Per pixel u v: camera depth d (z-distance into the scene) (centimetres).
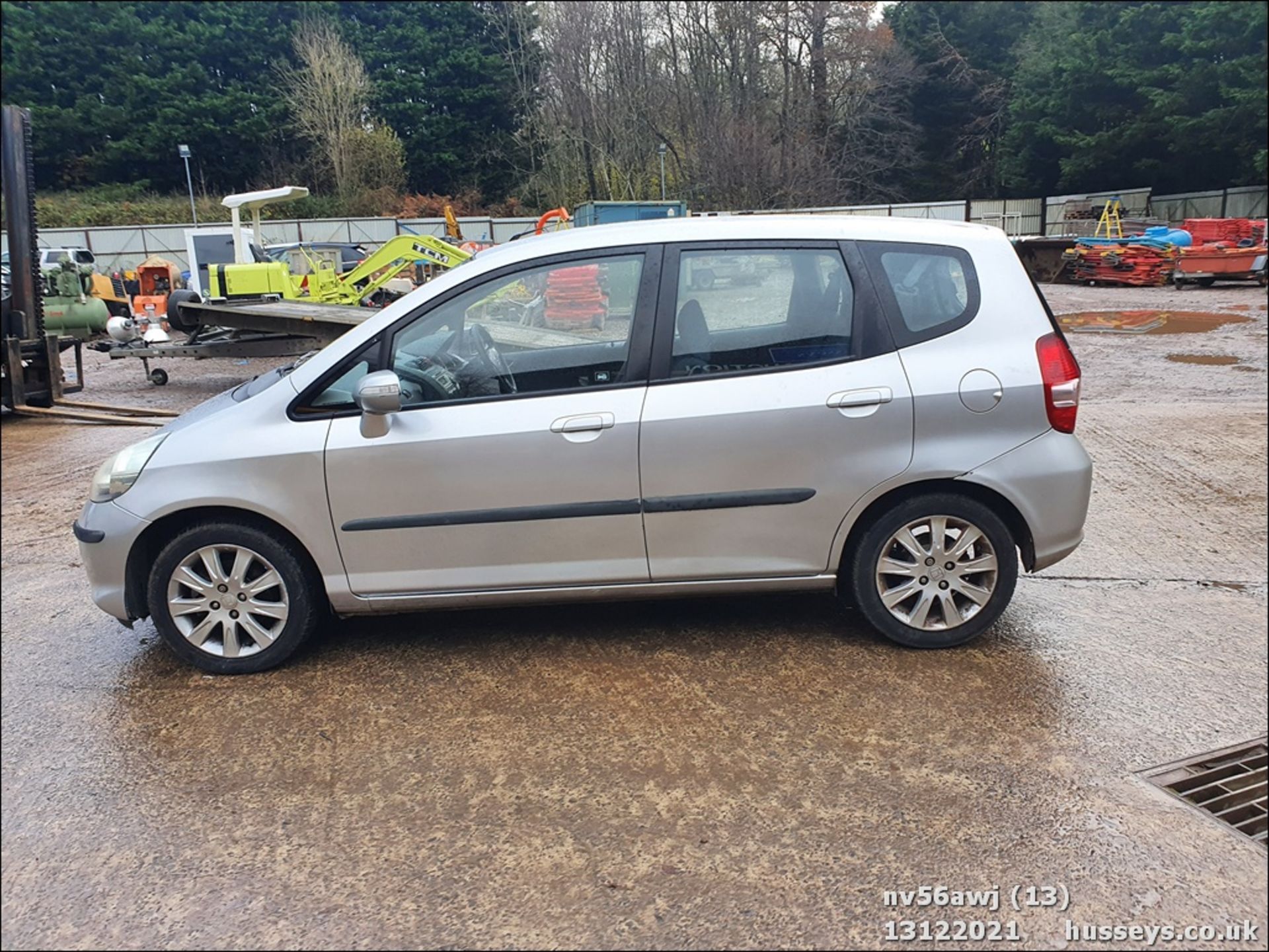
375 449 364
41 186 4819
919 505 375
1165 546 528
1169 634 410
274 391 378
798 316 372
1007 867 260
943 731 329
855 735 328
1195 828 275
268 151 4912
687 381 368
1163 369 1145
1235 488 639
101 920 248
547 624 427
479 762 317
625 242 374
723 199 4094
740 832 277
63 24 4725
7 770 320
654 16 4084
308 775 312
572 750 322
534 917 245
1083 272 2602
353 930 243
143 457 379
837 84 4294
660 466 366
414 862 268
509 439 363
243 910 251
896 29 4950
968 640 390
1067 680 367
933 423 367
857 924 240
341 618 439
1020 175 4506
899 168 4691
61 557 568
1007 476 371
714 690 361
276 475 366
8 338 1075
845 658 386
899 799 291
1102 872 258
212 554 377
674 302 370
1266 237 2627
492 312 371
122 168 4809
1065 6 4472
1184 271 2342
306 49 4675
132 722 351
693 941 236
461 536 371
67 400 1215
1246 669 375
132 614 386
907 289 375
